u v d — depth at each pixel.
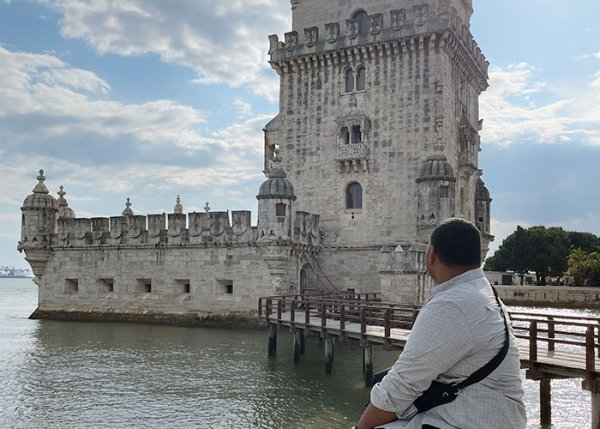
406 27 43.38
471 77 50.94
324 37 47.84
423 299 38.34
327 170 46.47
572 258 100.38
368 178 44.78
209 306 44.62
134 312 47.59
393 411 4.62
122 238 48.50
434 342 4.34
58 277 51.59
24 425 20.77
